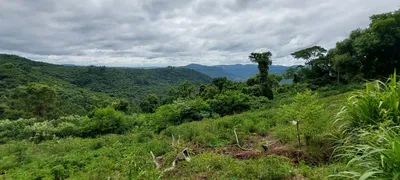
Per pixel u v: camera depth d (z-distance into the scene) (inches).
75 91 2117.4
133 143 319.9
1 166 258.2
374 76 903.1
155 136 367.6
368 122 126.9
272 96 836.6
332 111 241.8
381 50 868.0
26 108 1189.7
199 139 279.1
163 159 223.0
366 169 84.1
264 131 279.3
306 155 169.5
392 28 818.2
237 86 898.1
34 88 1200.2
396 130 107.0
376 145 86.7
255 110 565.9
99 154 267.6
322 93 800.3
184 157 203.8
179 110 527.8
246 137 265.4
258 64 992.9
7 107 1200.2
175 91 1397.6
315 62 1202.0
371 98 133.7
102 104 1321.4
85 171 213.5
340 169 121.4
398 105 121.9
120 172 179.3
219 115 541.3
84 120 583.8
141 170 153.7
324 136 170.4
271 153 189.0
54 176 206.7
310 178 130.2
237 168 153.9
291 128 189.5
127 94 2679.6
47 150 361.1
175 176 165.5
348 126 140.2
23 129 613.0
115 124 537.6
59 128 563.8
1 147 396.8
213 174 155.1
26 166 248.2
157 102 1386.6
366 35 903.1
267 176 139.2
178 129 372.2
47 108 1251.8
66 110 1422.2
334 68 1041.5
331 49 1181.7
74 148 352.2
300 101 187.8
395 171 68.8
